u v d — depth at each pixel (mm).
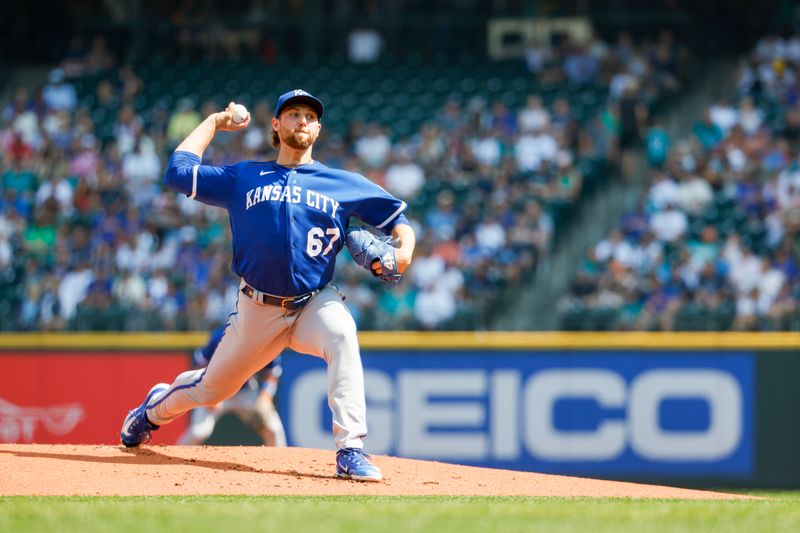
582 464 47469
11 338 48125
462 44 75562
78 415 47781
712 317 48156
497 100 67750
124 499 19219
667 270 52375
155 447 25125
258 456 24578
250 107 68875
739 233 55562
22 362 48062
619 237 54344
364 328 48469
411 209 57188
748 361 47469
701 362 47531
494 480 23406
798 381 47250
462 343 47844
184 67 73188
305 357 47781
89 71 72375
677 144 64688
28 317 52625
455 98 68438
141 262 54438
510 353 47812
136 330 48812
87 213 58281
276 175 21922
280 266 21594
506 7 75375
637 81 67750
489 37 75250
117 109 68188
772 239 55375
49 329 49156
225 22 76188
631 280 51750
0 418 47969
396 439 47781
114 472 21969
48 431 47812
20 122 65062
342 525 15695
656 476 47375
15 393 48000
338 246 22203
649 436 47469
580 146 61750
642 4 74062
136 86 70125
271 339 22312
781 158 59906
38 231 56875
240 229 21844
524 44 74938
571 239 56812
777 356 47312
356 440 22000
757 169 59031
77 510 17219
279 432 37625
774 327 48000
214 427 47219
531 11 74688
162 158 62875
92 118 67062
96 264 54219
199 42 75875
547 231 55000
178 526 15555
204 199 22188
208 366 23000
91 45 75812
